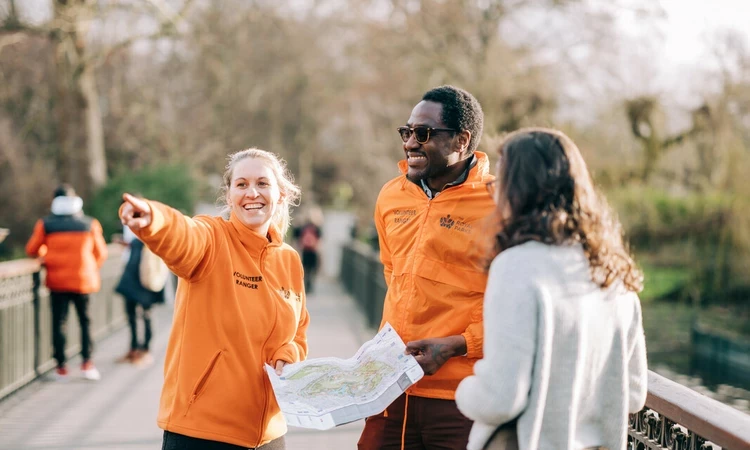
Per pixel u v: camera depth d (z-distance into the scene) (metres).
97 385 7.61
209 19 29.12
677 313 20.98
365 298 13.61
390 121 29.97
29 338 7.54
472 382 2.20
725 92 19.20
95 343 10.16
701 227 20.19
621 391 2.29
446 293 2.89
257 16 30.95
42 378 7.79
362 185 36.69
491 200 2.88
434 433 2.91
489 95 19.23
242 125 33.84
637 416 2.96
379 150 33.91
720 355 16.27
